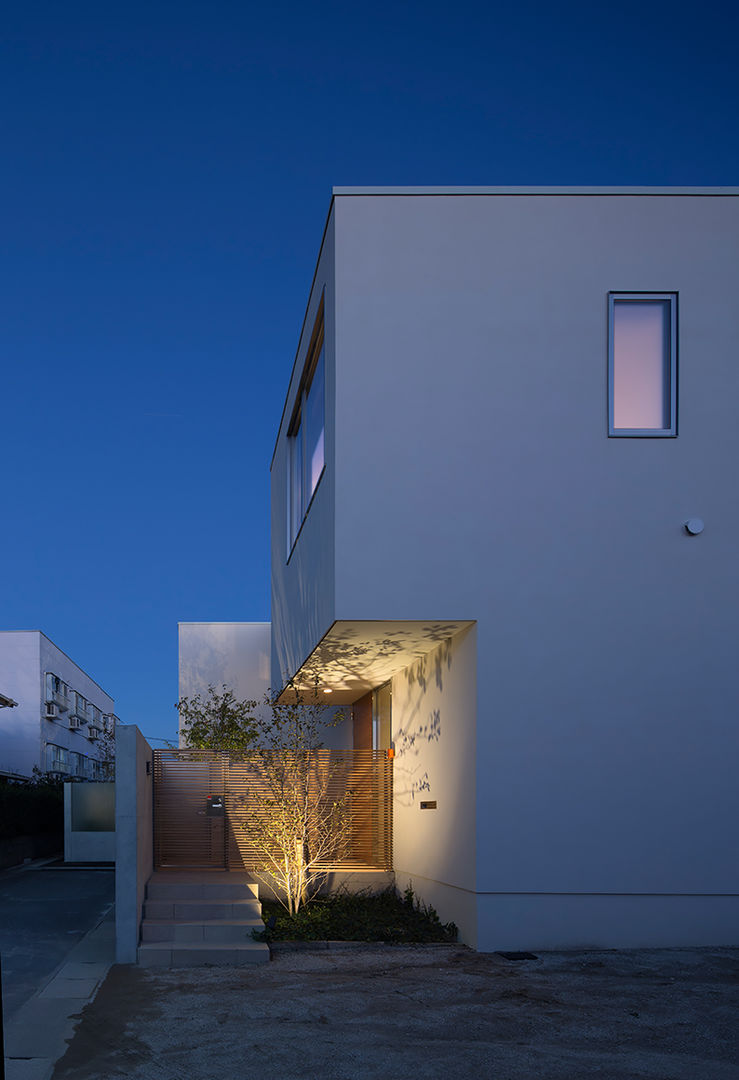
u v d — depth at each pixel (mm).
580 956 8344
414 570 9023
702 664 9055
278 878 11297
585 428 9281
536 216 9500
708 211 9570
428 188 9469
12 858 21828
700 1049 5559
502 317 9367
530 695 8938
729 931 8711
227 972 7996
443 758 10133
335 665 12195
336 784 12672
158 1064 5410
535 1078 5066
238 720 20594
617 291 9438
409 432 9188
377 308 9312
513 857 8742
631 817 8828
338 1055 5516
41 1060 5512
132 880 8656
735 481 9297
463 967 7941
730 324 9461
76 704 60875
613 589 9109
